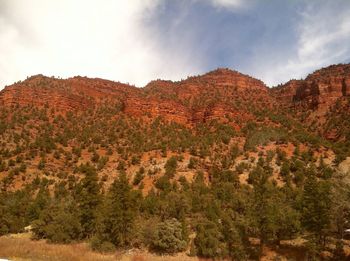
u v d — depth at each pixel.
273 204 39.53
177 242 37.81
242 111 117.25
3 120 101.75
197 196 53.66
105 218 39.62
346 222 37.81
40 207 52.31
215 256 35.44
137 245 39.69
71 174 75.81
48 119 107.00
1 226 47.78
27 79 136.12
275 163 75.50
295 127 107.06
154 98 118.88
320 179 62.47
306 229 37.19
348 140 92.94
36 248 31.88
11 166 76.50
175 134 100.00
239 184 65.12
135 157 80.38
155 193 59.91
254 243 39.09
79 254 30.70
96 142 94.06
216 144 90.62
